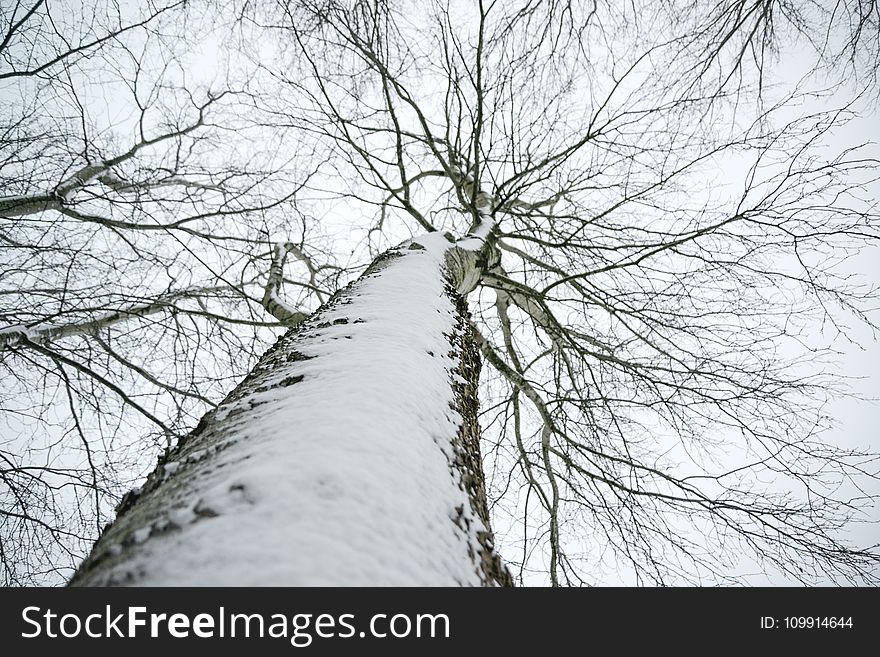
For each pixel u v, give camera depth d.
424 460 1.10
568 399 5.28
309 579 0.67
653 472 4.83
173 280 4.08
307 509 0.78
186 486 0.96
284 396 1.29
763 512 4.40
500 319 6.62
